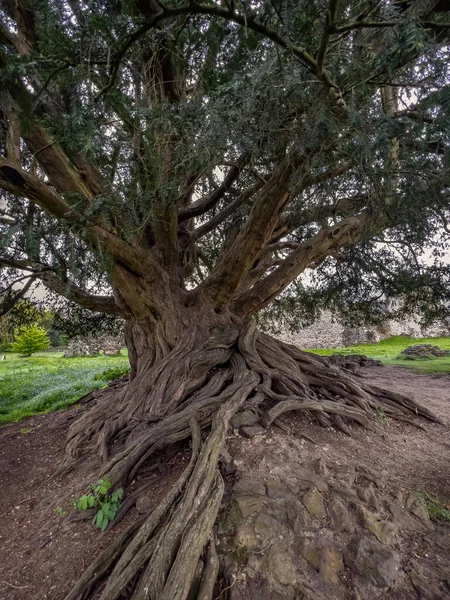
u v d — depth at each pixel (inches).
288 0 59.1
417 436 170.6
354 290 327.0
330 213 202.4
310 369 199.5
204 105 113.3
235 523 96.1
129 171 120.8
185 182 162.9
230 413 139.8
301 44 73.7
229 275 212.8
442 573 84.0
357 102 82.6
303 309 387.2
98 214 118.4
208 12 61.6
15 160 133.0
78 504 111.6
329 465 124.0
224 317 222.5
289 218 230.8
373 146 74.4
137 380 193.0
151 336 210.7
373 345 791.1
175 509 97.7
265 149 114.1
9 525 118.5
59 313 309.4
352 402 183.2
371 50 78.5
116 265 179.3
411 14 53.6
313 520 97.2
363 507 102.2
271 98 92.9
